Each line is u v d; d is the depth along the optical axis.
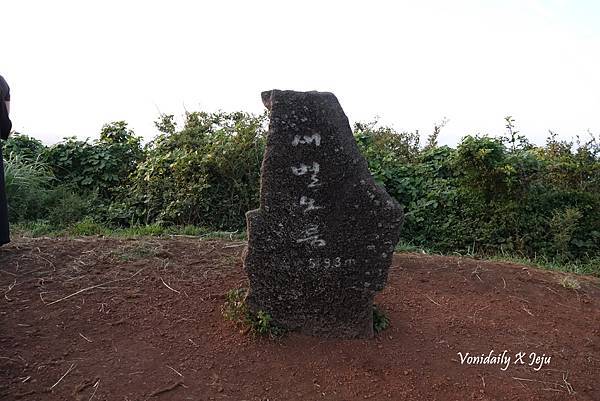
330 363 3.32
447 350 3.56
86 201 7.54
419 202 7.06
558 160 7.47
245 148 7.01
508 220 6.57
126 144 9.00
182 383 3.06
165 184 7.00
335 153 3.43
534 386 3.30
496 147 6.72
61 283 4.08
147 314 3.71
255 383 3.10
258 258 3.55
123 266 4.40
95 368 3.14
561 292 4.76
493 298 4.43
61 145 8.64
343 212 3.48
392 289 4.36
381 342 3.58
